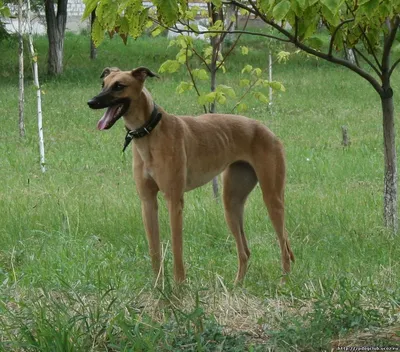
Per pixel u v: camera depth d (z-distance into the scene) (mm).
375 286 7516
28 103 27406
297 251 9523
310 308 7082
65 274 8117
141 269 8320
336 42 8547
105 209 11414
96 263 8516
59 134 21766
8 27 43062
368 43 9484
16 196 13008
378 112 25359
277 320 6809
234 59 37156
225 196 8609
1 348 6070
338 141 20125
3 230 10469
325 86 30625
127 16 6672
